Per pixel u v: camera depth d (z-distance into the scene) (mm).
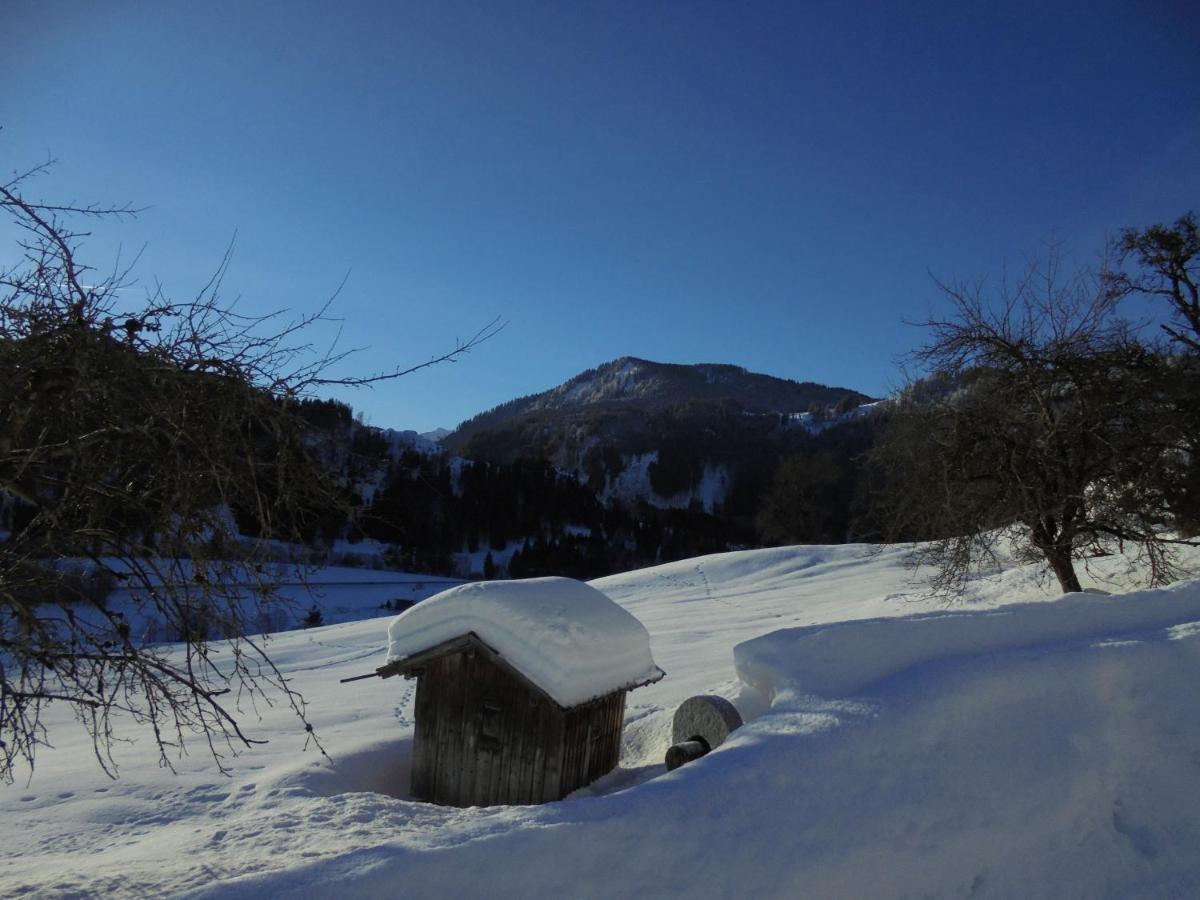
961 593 17375
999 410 15211
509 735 9953
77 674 5625
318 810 8703
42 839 9844
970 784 6246
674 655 20406
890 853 5594
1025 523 15273
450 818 8320
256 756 13742
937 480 15758
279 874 4352
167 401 4820
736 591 36000
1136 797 6656
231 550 5359
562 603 10461
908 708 6633
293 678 23281
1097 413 14430
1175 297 18484
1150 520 14570
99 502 5180
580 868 4773
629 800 5258
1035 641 8211
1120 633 8383
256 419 5121
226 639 5621
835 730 6281
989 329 15414
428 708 10547
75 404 4988
